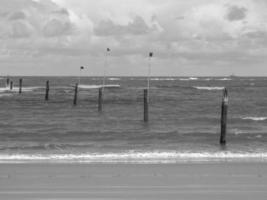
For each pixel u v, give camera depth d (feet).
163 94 292.81
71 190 44.21
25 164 57.88
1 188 44.88
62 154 67.77
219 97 262.47
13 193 43.09
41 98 246.27
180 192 43.57
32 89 349.00
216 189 44.78
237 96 274.77
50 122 132.16
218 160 62.13
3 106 198.18
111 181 48.11
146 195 42.50
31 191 43.80
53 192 43.45
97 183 47.16
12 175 50.83
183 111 172.14
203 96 272.31
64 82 574.56
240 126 122.31
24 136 98.27
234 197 41.91
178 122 132.57
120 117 148.46
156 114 159.22
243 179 49.21
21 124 125.59
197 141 90.02
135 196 42.14
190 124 127.54
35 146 79.77
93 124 126.72
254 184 46.91
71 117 149.18
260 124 127.85
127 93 299.58
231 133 103.30
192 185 46.39
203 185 46.47
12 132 105.19
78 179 48.98
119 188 45.06
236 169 55.01
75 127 118.21
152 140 91.76
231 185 46.42
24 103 215.10
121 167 56.13
